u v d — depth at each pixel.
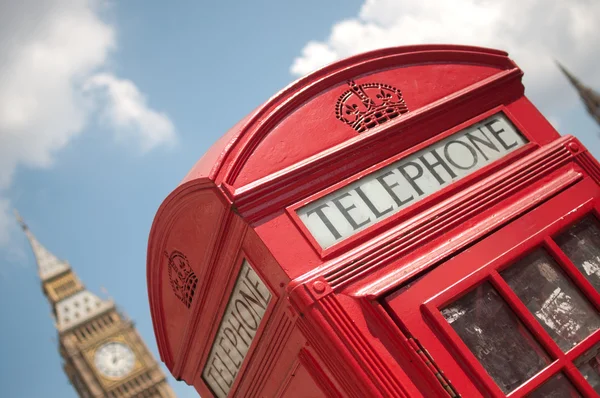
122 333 128.75
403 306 3.62
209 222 4.08
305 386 4.05
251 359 4.36
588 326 3.86
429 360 3.52
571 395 3.67
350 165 4.10
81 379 124.62
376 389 3.47
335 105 4.37
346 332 3.52
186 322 4.89
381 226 3.94
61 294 135.62
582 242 4.13
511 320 3.75
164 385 123.44
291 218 3.85
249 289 4.05
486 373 3.53
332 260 3.76
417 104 4.60
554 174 4.40
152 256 4.91
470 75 4.88
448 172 4.27
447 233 3.97
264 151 4.06
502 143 4.55
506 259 3.85
